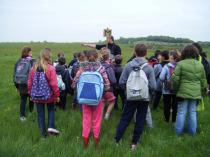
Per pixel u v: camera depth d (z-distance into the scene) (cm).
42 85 301
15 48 2627
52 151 257
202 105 330
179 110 328
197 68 317
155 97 427
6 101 490
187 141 303
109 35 434
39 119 312
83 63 296
